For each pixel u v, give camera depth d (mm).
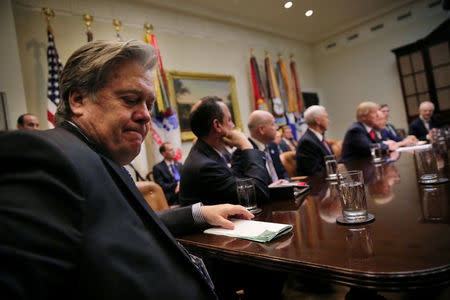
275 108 6199
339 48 7918
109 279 399
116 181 532
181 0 5164
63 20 4004
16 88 3256
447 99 6082
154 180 4086
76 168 408
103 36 4367
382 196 1096
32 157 369
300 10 6199
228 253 743
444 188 1076
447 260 517
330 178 1797
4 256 301
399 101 7012
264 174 1352
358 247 641
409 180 1327
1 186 345
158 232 534
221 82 5785
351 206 839
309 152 2631
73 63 582
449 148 2213
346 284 536
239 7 5684
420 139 5109
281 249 698
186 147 5164
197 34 5621
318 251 652
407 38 6801
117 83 582
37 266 323
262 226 896
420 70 6398
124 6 4652
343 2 6168
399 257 558
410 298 941
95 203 424
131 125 602
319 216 960
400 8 6836
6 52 3232
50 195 365
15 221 322
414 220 767
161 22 5105
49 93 3484
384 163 2096
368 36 7402
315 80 8320
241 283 1176
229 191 1268
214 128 1405
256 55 6688
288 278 1148
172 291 481
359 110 3357
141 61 612
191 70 5438
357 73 7648
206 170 1283
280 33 7117
